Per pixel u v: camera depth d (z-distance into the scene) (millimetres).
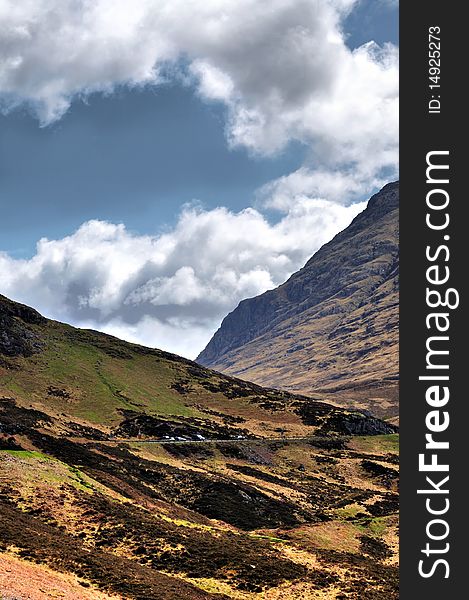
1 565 34156
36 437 89750
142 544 50906
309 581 47438
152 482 96125
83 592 34781
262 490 110250
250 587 45125
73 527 51688
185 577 45750
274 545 58125
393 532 79812
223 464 129500
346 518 101062
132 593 37469
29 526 46250
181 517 73938
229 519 85562
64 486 60938
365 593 45969
